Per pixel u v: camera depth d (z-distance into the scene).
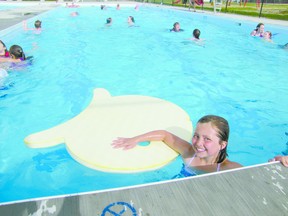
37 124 3.16
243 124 3.33
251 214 1.39
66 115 3.38
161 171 2.27
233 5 18.95
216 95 4.16
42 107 3.60
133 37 8.56
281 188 1.59
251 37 8.43
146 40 8.12
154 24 11.38
